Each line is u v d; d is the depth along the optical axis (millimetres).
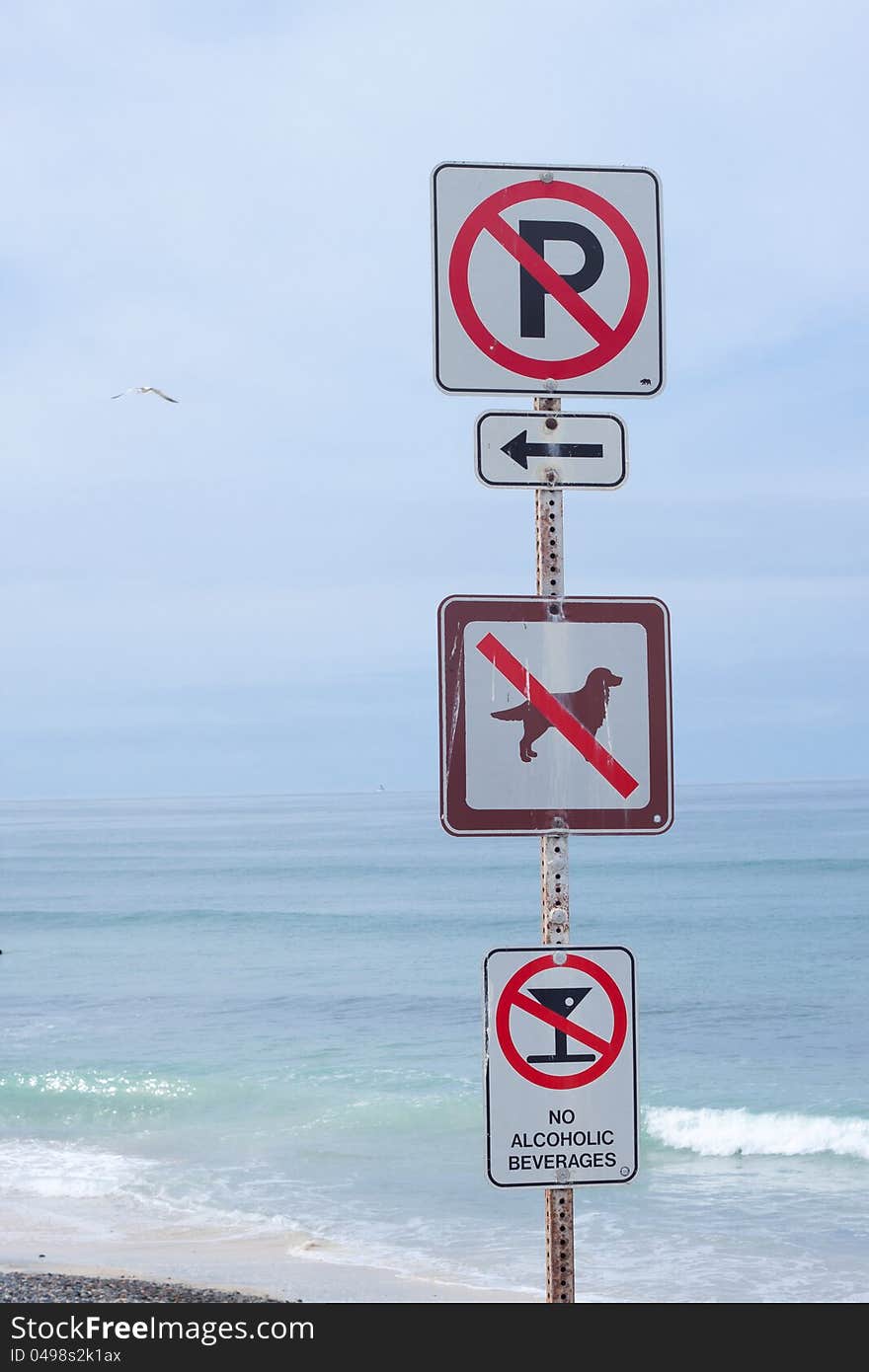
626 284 3664
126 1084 22016
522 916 53000
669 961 39188
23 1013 31922
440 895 61844
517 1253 12273
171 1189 15180
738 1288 10969
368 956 42469
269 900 60469
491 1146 3436
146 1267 11805
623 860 73625
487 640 3482
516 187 3641
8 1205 14445
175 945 46344
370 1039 27422
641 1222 13461
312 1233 13156
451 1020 29969
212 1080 22531
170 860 88312
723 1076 23062
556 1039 3471
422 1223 13500
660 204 3699
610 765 3496
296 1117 19500
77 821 180375
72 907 58312
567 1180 3447
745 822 109188
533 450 3539
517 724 3475
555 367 3621
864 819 111938
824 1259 11906
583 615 3516
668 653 3539
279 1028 29172
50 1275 11352
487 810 3453
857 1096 21172
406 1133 18391
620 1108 3477
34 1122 19375
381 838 109688
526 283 3629
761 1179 15508
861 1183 15180
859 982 34469
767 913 50625
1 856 97062
